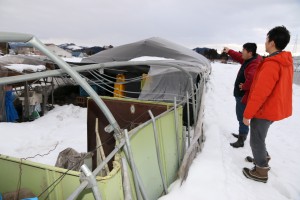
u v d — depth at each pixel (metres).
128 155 2.01
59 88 11.81
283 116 2.88
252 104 2.82
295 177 3.48
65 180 1.62
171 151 3.29
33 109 8.66
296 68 19.38
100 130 3.48
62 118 8.52
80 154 2.95
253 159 3.45
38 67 8.82
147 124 2.47
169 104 3.37
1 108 8.00
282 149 4.73
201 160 3.62
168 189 3.04
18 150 5.51
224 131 5.52
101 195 1.54
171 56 8.62
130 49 8.87
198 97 5.00
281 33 2.71
